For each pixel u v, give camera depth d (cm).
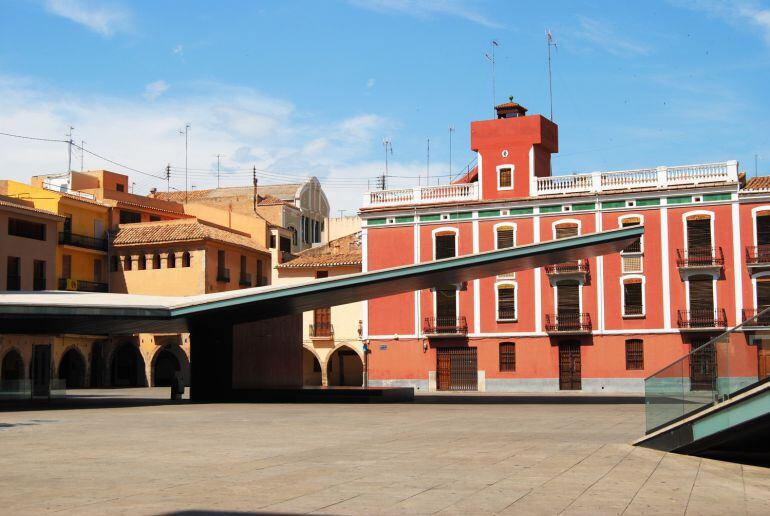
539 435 2000
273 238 7588
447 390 5316
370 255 5506
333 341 6212
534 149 5319
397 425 2328
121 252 6844
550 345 5131
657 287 4953
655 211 4975
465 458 1528
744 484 1338
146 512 1002
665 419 1702
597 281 5059
